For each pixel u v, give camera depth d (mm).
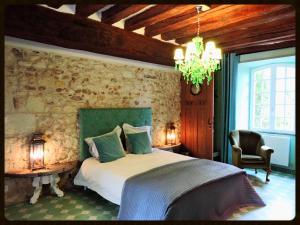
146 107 4562
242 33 3594
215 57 2654
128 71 4289
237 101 5141
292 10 2598
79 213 2760
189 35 3646
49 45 3277
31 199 3021
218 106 5012
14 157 2990
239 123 5250
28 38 2988
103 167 3047
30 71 3117
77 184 3324
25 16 2633
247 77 5328
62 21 2887
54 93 3354
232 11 2797
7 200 2963
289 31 3299
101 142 3367
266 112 5105
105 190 2822
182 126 5199
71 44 3262
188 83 5066
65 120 3479
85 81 3691
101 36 3293
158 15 2936
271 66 4988
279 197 3248
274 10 2527
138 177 2605
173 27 3385
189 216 2213
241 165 3977
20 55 3023
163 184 2377
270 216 2670
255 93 5301
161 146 4703
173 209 2057
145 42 3865
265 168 3947
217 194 2559
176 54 2918
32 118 3145
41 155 3121
